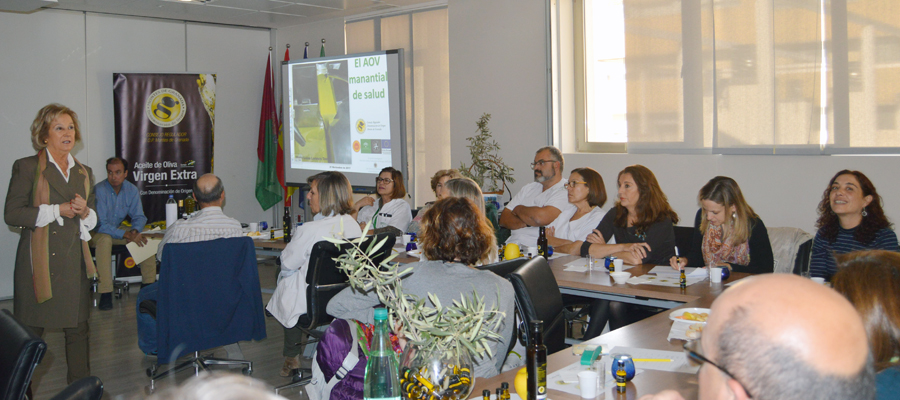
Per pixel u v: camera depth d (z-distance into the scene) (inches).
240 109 303.9
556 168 173.9
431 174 260.7
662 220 137.6
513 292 75.9
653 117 198.1
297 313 128.9
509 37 228.1
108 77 264.2
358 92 268.1
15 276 121.4
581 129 224.1
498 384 63.9
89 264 125.0
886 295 41.4
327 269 123.4
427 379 54.3
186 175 279.7
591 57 219.9
